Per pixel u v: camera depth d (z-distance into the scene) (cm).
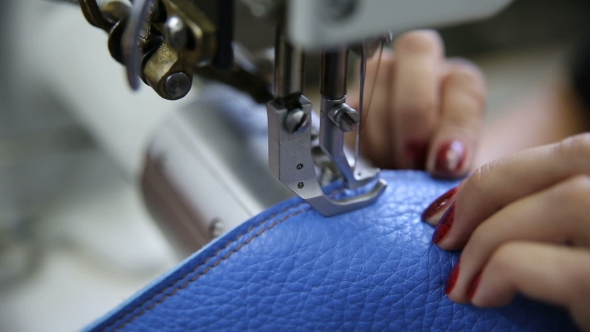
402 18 18
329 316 28
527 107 79
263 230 29
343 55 26
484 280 26
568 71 73
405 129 51
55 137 71
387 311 29
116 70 60
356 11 17
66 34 64
